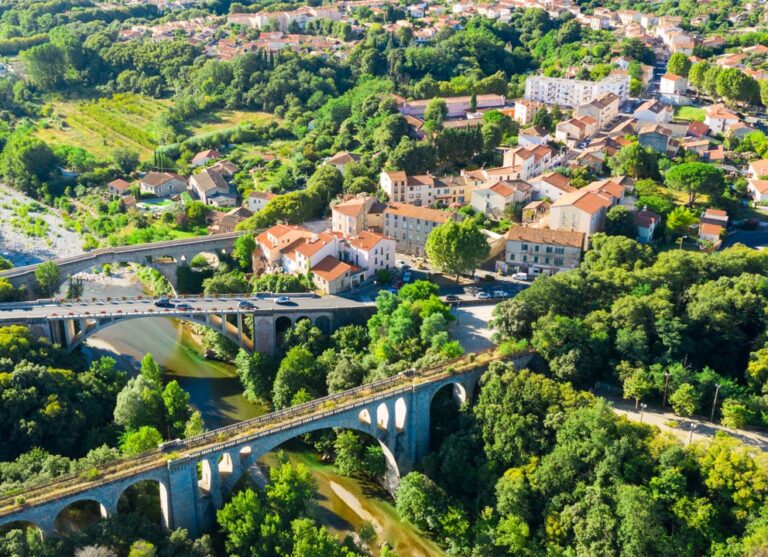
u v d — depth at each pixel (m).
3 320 198.75
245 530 136.38
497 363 170.88
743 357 175.62
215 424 188.12
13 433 159.00
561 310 187.88
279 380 189.88
